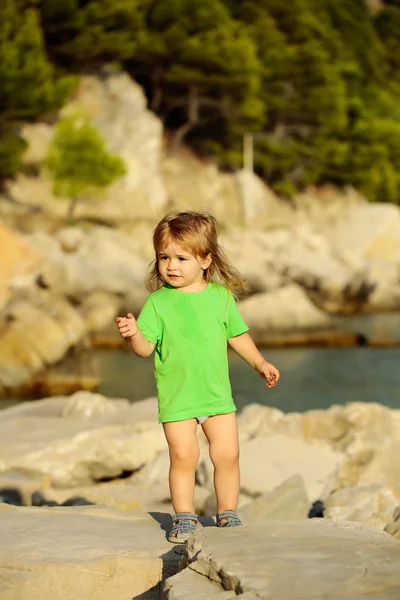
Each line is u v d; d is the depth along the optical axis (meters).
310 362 27.11
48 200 49.06
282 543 3.40
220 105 61.06
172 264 4.31
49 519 4.60
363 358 28.05
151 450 9.00
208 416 4.31
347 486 7.78
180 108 65.44
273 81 64.50
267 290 39.44
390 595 2.74
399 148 72.75
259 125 63.19
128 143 54.50
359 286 45.84
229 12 67.12
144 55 58.53
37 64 46.91
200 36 57.78
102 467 8.66
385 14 102.75
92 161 46.12
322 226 63.31
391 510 7.23
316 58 64.56
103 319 33.03
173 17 58.00
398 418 10.55
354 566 3.04
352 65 76.50
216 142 64.94
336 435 9.67
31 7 54.12
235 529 3.71
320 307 44.19
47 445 8.73
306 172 68.19
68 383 22.72
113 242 41.81
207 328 4.30
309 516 7.48
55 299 30.03
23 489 8.20
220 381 4.31
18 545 4.02
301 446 8.83
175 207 56.94
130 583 3.72
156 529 4.43
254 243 50.59
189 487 4.25
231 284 4.45
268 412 10.60
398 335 33.94
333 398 21.11
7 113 46.41
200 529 3.73
